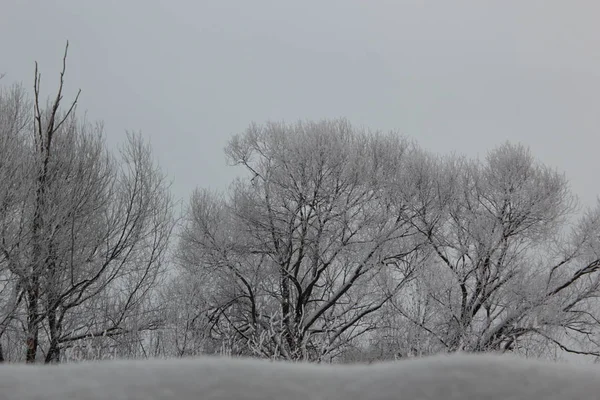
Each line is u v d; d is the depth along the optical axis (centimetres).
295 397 182
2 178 1124
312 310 2020
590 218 1683
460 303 1661
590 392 176
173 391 181
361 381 190
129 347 1324
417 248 1817
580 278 1645
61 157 1272
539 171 1744
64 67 1305
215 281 1898
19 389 180
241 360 205
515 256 1658
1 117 1242
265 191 1895
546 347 1490
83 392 179
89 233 1274
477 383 180
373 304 1836
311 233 1894
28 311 1213
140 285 1388
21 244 1160
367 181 1831
